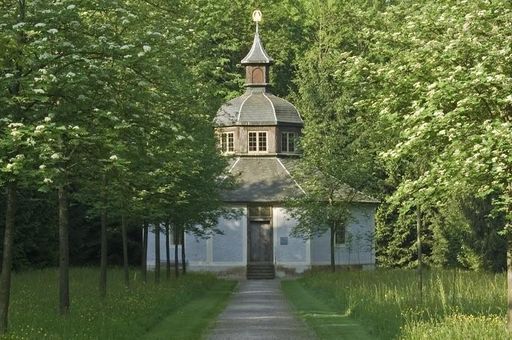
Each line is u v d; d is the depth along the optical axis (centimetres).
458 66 1777
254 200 6862
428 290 3275
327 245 6988
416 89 1909
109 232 6384
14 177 1847
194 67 3189
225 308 3650
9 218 2095
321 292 4484
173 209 4275
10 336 1962
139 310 2814
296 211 6091
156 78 2180
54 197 4494
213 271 6919
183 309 3409
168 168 2891
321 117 6944
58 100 2036
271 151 7119
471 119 1830
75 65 1998
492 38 1808
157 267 4631
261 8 8638
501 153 1673
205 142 3994
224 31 8131
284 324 2880
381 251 7206
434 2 2089
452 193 1892
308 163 5919
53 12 1964
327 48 7519
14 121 1906
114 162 1939
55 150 1922
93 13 2147
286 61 8588
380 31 2156
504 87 1706
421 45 2011
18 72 1945
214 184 4969
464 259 5609
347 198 5975
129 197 2900
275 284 6019
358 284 4178
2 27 1912
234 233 6925
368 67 2102
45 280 4516
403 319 2480
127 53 2019
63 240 2673
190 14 2870
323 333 2534
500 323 2175
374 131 2595
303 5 8756
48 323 2275
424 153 1966
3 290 2089
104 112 1966
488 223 5425
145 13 2462
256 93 7294
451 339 1983
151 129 2200
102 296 3262
